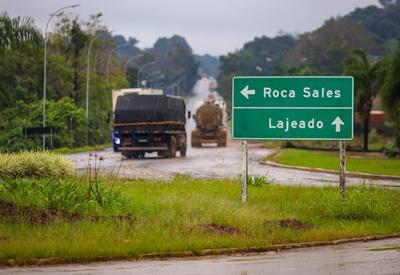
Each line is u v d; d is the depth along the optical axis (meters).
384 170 77.88
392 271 25.17
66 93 147.12
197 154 118.50
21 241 28.09
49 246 27.23
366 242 33.16
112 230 31.03
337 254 29.25
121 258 27.41
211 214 36.31
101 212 35.41
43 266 25.81
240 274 24.62
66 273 24.48
